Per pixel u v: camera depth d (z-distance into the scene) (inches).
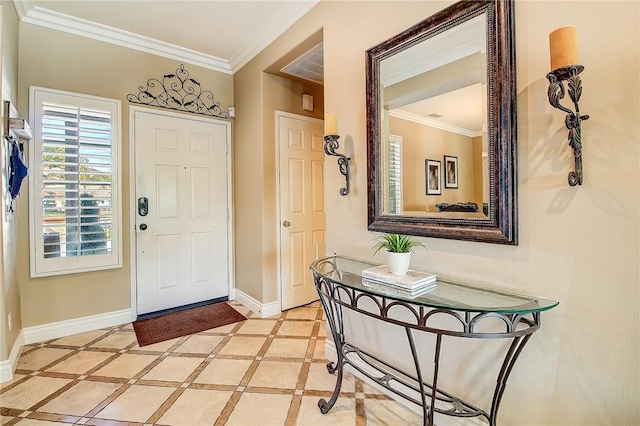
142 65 116.3
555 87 40.5
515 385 51.9
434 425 63.7
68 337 101.1
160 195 121.0
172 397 71.2
